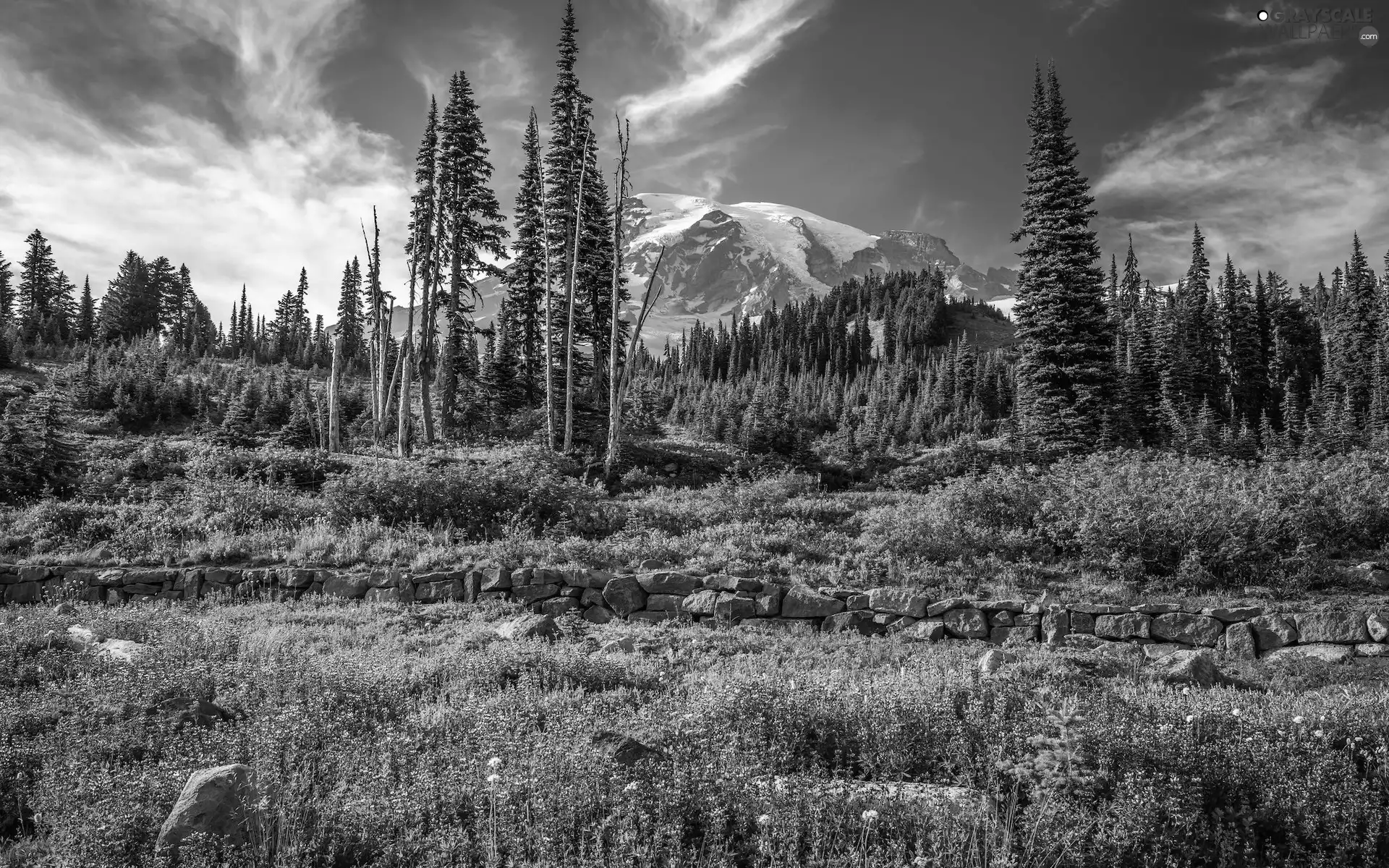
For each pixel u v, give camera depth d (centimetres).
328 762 557
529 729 616
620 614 1240
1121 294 10094
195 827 427
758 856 448
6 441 2273
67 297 9231
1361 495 1432
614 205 3256
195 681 695
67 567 1387
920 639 1130
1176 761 539
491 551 1392
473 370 4406
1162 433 4575
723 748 563
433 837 445
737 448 3909
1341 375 6438
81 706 657
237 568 1362
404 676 789
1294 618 1067
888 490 2945
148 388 5094
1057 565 1352
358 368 8650
